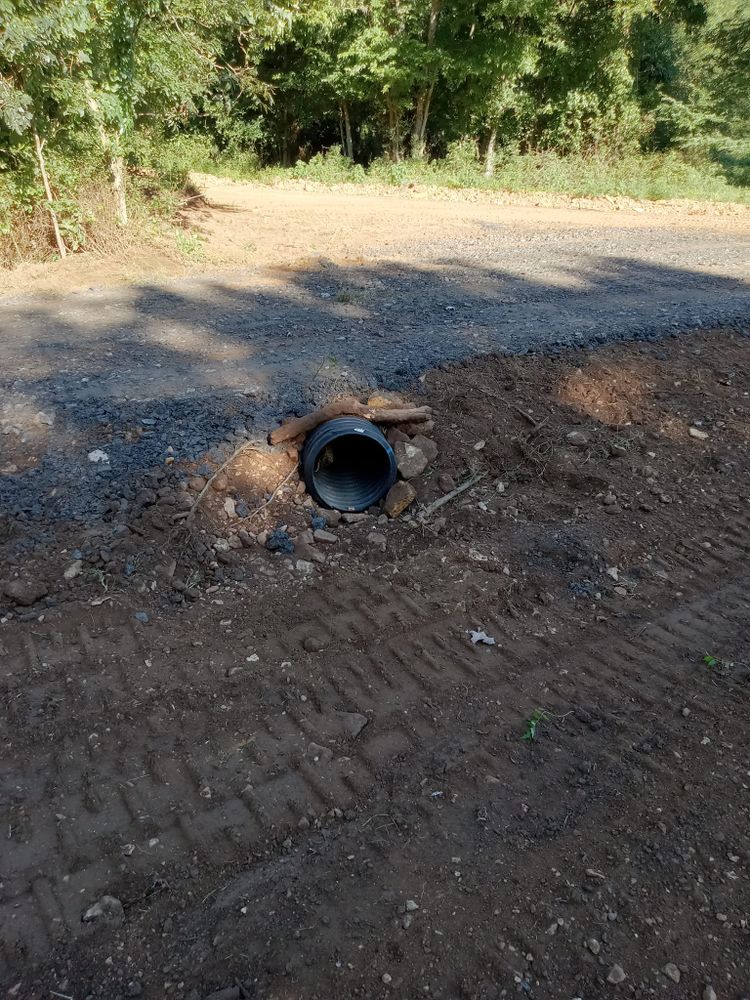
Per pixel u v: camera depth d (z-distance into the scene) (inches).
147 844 117.3
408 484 214.7
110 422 213.2
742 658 164.9
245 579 181.5
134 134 443.8
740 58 797.2
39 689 144.8
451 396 245.0
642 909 112.1
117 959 102.5
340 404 219.6
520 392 254.2
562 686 154.7
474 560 192.5
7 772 128.5
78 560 175.0
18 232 364.5
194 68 432.5
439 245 461.7
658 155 749.9
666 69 827.4
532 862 118.1
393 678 154.5
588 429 245.1
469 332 291.7
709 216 608.1
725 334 311.1
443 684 153.5
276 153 1002.7
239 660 156.7
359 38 706.2
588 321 310.5
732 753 140.3
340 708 146.4
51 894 109.7
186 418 217.9
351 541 199.0
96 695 144.2
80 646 156.8
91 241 382.3
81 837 118.0
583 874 116.6
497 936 107.2
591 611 179.0
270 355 263.3
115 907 108.0
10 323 290.5
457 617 173.5
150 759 132.2
